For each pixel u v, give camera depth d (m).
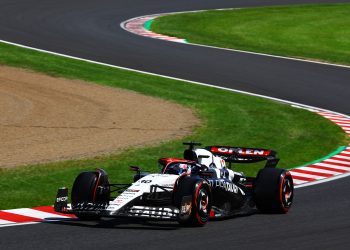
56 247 39.31
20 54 124.69
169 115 91.38
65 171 63.12
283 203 49.72
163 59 126.50
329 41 155.25
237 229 44.50
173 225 45.44
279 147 78.06
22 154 69.19
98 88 105.94
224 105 98.56
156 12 175.12
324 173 66.00
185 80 112.88
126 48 133.62
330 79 117.62
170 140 77.62
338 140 82.69
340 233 43.84
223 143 77.81
